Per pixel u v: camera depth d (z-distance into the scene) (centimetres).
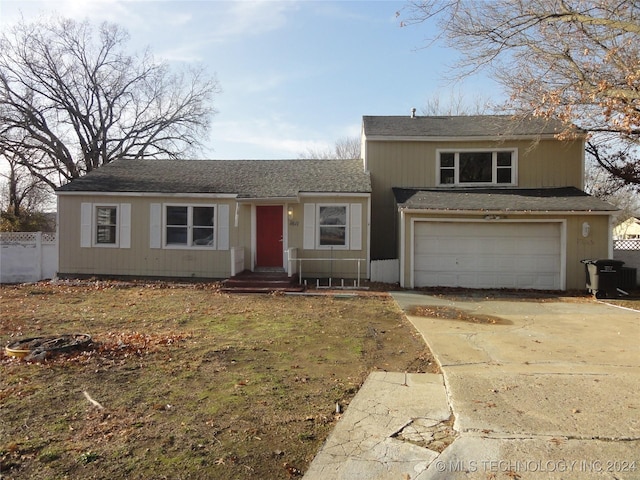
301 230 1422
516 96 1259
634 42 998
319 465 322
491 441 348
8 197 3259
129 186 1473
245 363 580
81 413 414
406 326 820
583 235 1297
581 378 498
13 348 606
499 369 536
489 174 1561
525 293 1245
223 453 341
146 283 1375
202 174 1612
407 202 1373
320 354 629
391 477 305
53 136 2669
